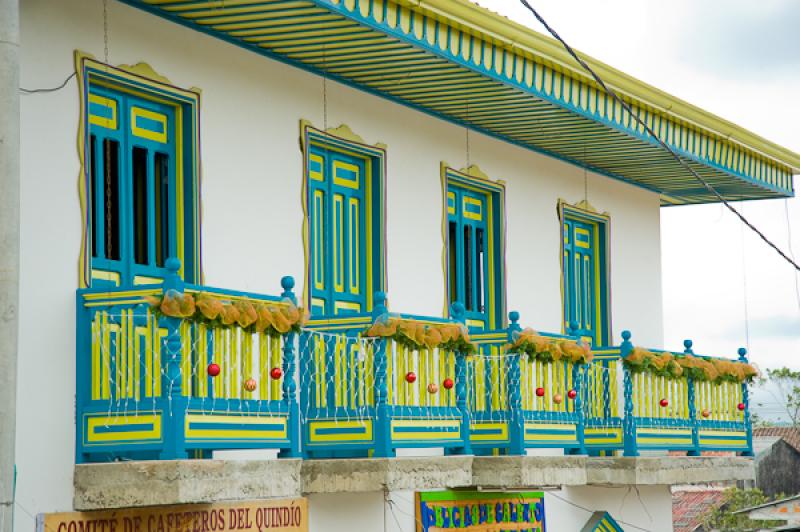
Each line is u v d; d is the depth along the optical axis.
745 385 18.86
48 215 10.30
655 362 16.80
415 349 12.53
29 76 10.24
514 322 14.32
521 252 16.70
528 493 16.03
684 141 17.52
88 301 10.31
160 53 11.48
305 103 13.20
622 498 18.27
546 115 15.31
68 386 10.24
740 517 32.09
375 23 11.81
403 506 13.93
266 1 11.25
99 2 10.89
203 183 11.86
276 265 12.64
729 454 21.03
